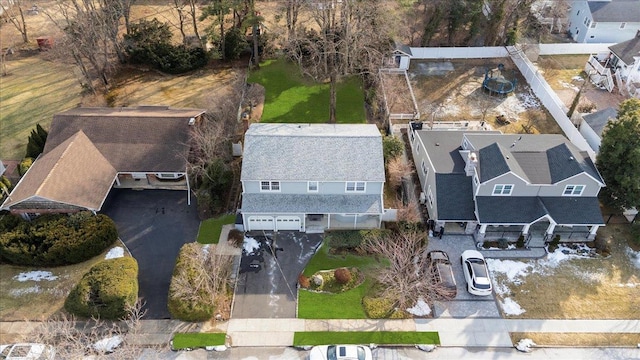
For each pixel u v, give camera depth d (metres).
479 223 36.06
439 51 59.06
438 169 38.47
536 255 36.88
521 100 52.91
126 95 52.81
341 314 32.75
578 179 36.00
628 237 38.47
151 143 41.38
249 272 35.19
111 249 36.81
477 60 59.59
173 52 56.50
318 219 38.88
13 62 58.19
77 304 31.23
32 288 34.06
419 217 39.06
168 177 42.34
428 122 48.12
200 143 40.38
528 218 36.22
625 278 35.50
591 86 54.38
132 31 57.62
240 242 37.34
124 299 30.98
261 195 37.44
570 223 36.06
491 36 60.06
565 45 59.50
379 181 36.44
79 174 38.44
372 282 34.81
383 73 55.97
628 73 53.28
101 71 52.88
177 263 34.06
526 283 34.94
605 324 32.50
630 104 37.44
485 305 33.47
